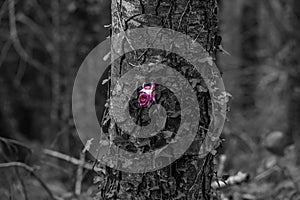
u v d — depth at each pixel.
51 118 9.98
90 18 8.89
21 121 10.96
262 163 6.27
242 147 7.32
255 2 10.66
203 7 3.14
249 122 8.71
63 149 7.69
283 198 5.28
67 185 6.38
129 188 3.14
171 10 3.07
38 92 10.71
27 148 5.68
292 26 9.97
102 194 3.30
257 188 5.40
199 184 3.18
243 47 10.70
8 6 9.02
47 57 10.23
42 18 9.68
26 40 9.87
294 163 6.18
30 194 6.04
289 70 9.48
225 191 4.99
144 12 3.08
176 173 3.12
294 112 9.26
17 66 10.34
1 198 5.92
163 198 3.10
